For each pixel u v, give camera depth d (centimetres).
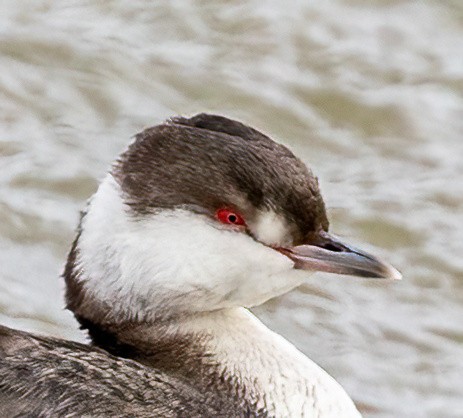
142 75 1892
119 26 1955
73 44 1912
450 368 1571
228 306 1217
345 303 1639
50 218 1692
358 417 1238
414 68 1950
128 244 1181
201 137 1189
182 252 1180
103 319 1201
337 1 2012
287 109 1878
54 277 1617
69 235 1675
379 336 1605
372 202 1761
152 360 1207
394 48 1973
